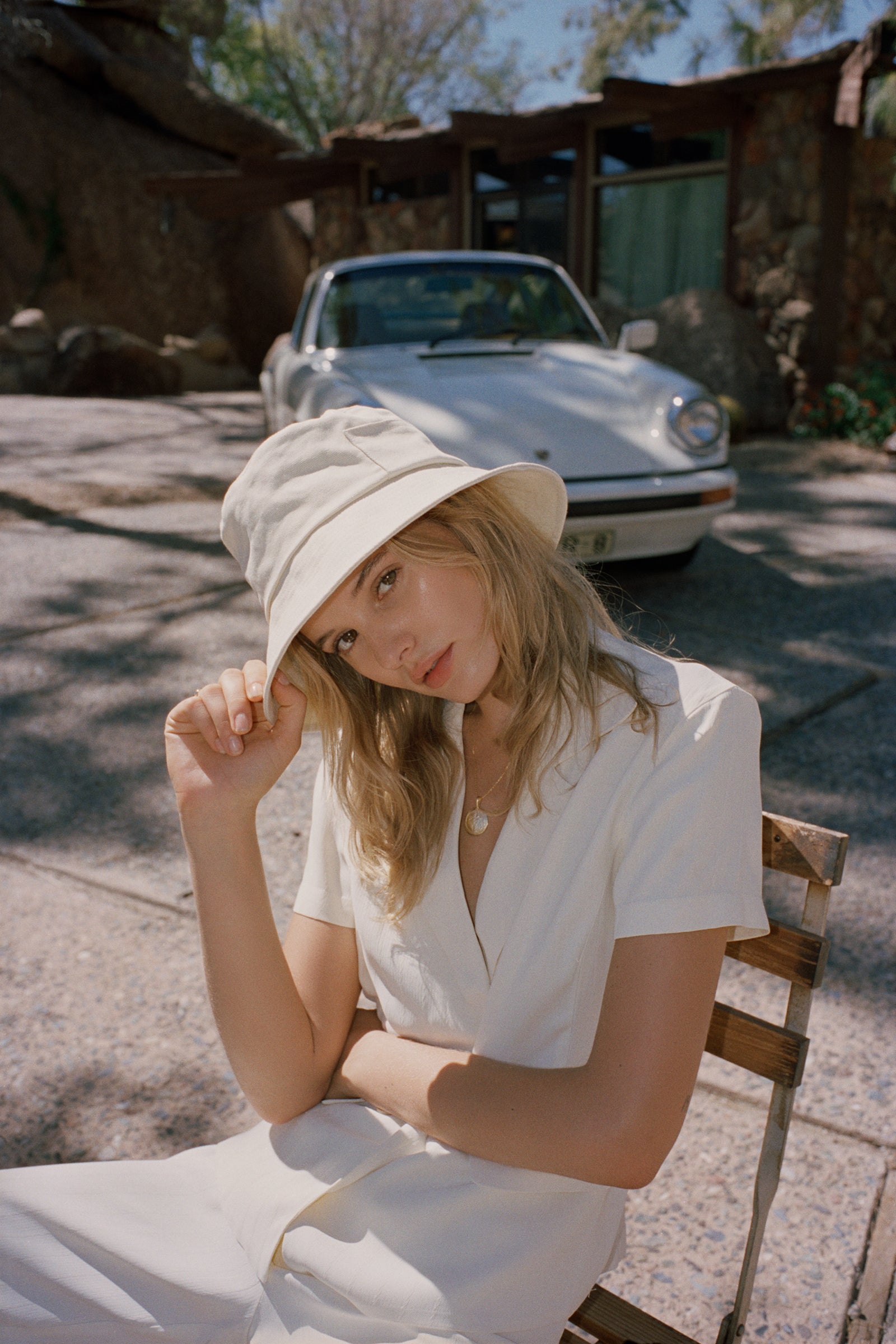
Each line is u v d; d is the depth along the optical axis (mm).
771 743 3562
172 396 14109
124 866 2896
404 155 12656
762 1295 1606
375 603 1131
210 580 5469
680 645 4434
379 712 1266
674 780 1104
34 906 2713
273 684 1242
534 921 1146
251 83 31000
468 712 1277
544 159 12398
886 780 3287
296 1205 1151
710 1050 1275
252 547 1171
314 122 30766
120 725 3791
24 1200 1140
